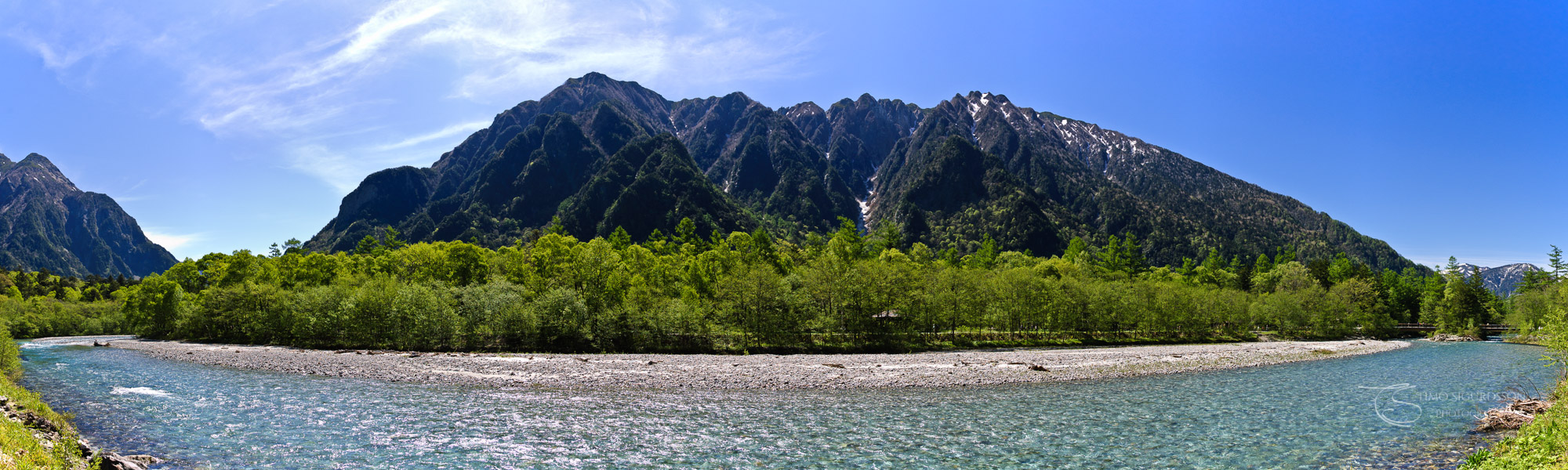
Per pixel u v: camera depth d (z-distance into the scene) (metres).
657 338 76.44
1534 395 41.59
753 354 73.12
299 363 57.19
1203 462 26.11
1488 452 23.03
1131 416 35.44
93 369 54.66
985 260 179.38
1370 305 132.50
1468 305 129.25
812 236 187.25
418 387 44.16
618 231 169.75
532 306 77.12
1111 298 104.88
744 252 140.38
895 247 192.88
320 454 26.03
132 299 117.44
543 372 51.34
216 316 91.75
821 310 84.06
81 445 22.08
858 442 29.22
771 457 26.52
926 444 28.88
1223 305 115.56
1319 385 47.75
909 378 49.69
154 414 33.56
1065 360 65.31
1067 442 29.44
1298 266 171.00
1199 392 44.38
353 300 80.62
